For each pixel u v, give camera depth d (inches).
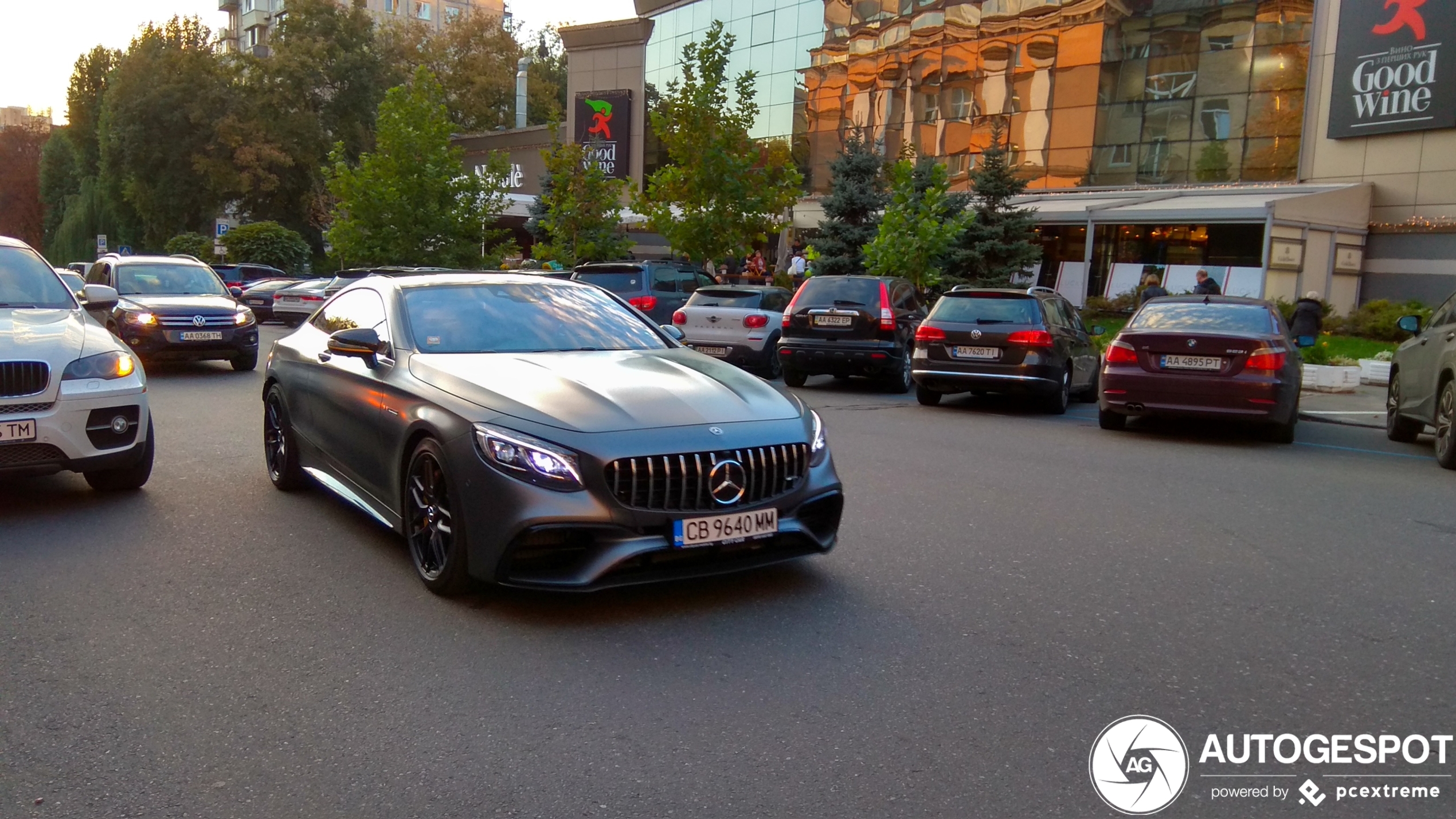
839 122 1376.7
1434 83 891.4
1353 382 579.5
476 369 193.2
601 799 114.8
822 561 210.4
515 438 168.1
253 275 1471.5
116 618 170.6
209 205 2122.3
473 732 130.9
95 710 135.6
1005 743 130.0
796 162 1433.3
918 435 399.9
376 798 114.3
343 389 222.2
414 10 3737.7
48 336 245.8
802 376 581.3
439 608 177.6
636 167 1684.3
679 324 620.4
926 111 1270.9
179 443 339.6
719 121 880.3
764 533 175.2
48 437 233.8
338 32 2208.4
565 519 163.0
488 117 2650.1
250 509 246.8
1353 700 144.9
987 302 485.1
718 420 178.1
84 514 240.2
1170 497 285.7
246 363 588.4
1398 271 937.5
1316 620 179.0
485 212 1143.6
